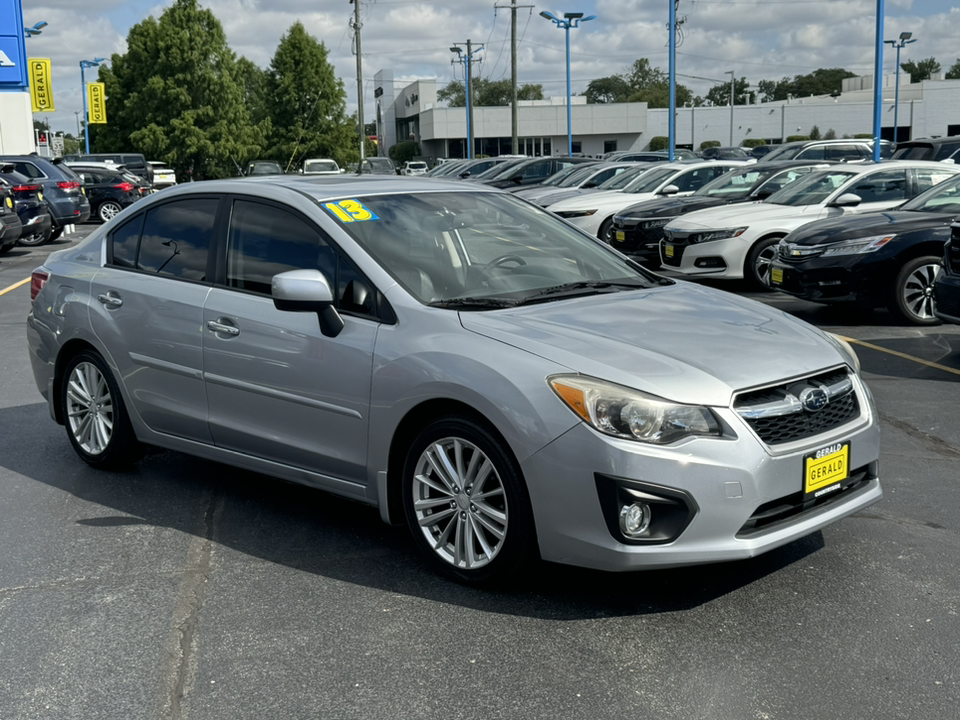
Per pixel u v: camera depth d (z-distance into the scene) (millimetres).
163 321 4832
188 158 62219
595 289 4375
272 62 70562
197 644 3420
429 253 4320
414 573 3994
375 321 4031
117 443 5270
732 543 3408
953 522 4465
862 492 3842
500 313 3916
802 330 4059
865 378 7430
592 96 153250
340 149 71312
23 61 36094
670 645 3334
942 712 2895
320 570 4047
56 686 3152
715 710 2930
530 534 3590
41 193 20078
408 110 100375
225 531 4520
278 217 4543
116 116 63781
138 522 4652
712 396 3410
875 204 12023
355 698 3049
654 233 14062
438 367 3719
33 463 5637
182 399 4816
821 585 3789
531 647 3344
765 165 15289
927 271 9500
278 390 4316
